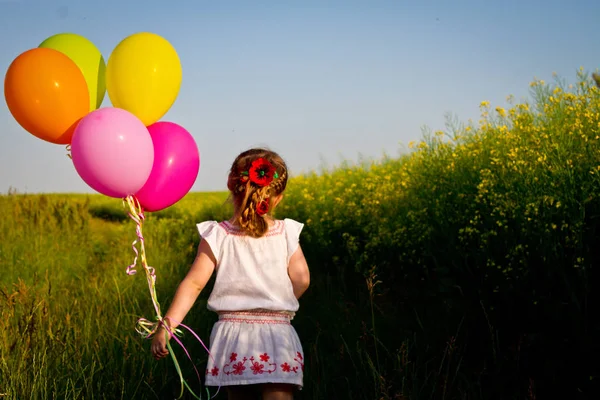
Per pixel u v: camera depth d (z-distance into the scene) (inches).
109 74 114.3
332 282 222.1
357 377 133.9
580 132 161.8
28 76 105.2
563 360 126.0
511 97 206.4
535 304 141.5
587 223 146.3
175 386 140.6
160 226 370.3
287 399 98.3
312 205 291.4
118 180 103.3
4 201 421.7
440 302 172.7
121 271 264.7
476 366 137.3
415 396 122.6
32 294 178.9
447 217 198.8
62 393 128.0
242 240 103.1
